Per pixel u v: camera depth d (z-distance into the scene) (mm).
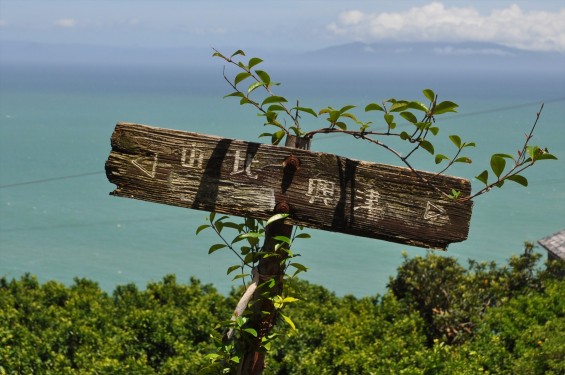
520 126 180250
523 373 13727
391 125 3527
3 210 66562
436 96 3383
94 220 62406
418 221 3533
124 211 66125
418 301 19719
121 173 3584
